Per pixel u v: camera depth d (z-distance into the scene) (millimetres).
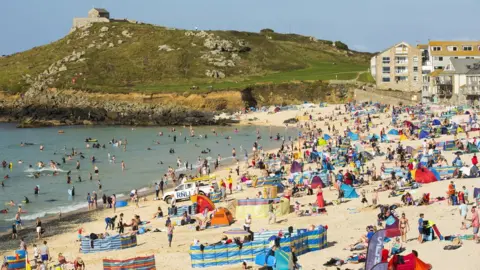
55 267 42875
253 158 93750
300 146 101438
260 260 37250
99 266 43281
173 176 83250
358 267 36094
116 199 73000
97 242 48125
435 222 43688
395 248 36781
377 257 32844
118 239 48094
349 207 54688
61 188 81312
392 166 73500
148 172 91938
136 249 47344
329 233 45781
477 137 83812
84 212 66312
